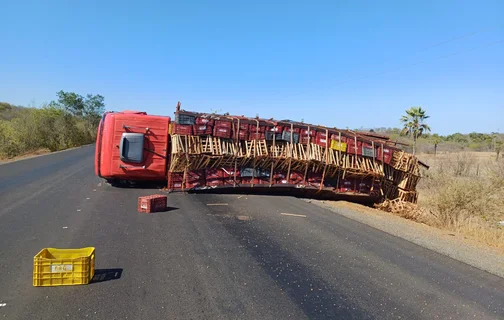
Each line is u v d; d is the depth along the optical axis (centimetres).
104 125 1180
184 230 704
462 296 489
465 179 1556
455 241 856
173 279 468
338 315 404
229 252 591
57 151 3034
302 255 605
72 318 359
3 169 1572
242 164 1216
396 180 1545
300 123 1348
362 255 632
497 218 1282
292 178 1275
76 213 802
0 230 644
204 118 1168
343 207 1181
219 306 403
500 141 5297
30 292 411
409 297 470
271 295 441
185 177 1155
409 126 4419
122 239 624
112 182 1253
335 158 1325
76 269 434
